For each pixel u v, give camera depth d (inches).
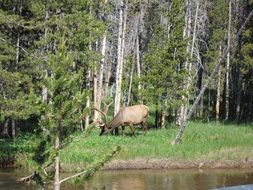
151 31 4581.7
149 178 2245.3
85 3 2728.8
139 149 2512.3
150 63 3511.3
